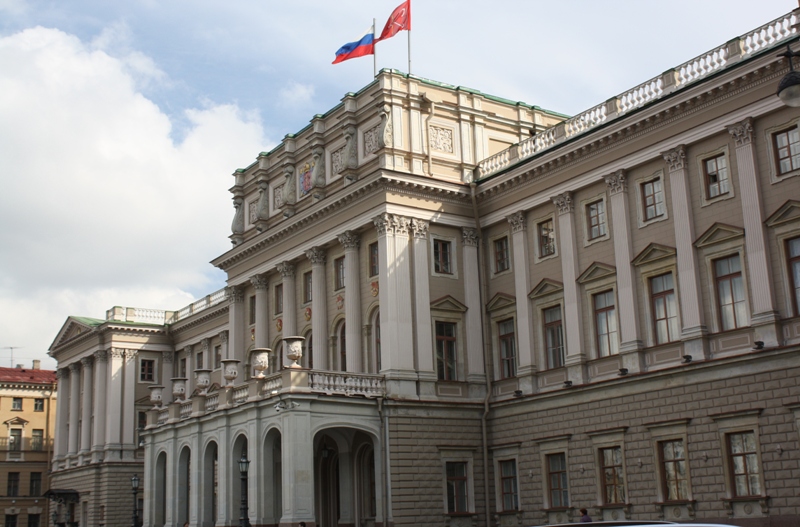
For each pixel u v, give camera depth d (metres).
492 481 43.66
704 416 34.50
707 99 35.53
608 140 39.41
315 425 40.16
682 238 36.16
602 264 39.59
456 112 47.56
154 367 77.69
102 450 75.19
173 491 49.53
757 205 33.62
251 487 41.50
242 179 57.31
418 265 44.28
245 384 44.28
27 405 98.56
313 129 50.47
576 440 39.66
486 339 45.28
